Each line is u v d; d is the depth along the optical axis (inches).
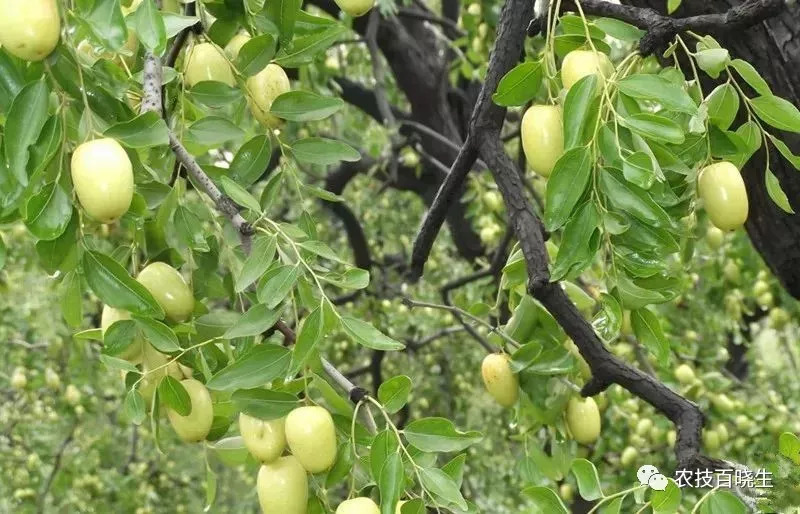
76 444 251.1
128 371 66.7
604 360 71.4
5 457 230.2
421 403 263.7
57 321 205.0
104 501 246.8
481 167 189.9
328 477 62.0
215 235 78.3
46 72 53.7
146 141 55.4
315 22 73.3
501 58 68.4
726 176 62.4
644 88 54.3
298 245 61.7
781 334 251.4
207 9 72.1
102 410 245.4
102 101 56.5
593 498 61.6
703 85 81.0
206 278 76.0
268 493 61.5
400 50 211.8
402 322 251.0
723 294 196.9
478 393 288.0
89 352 209.3
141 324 61.2
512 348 86.2
